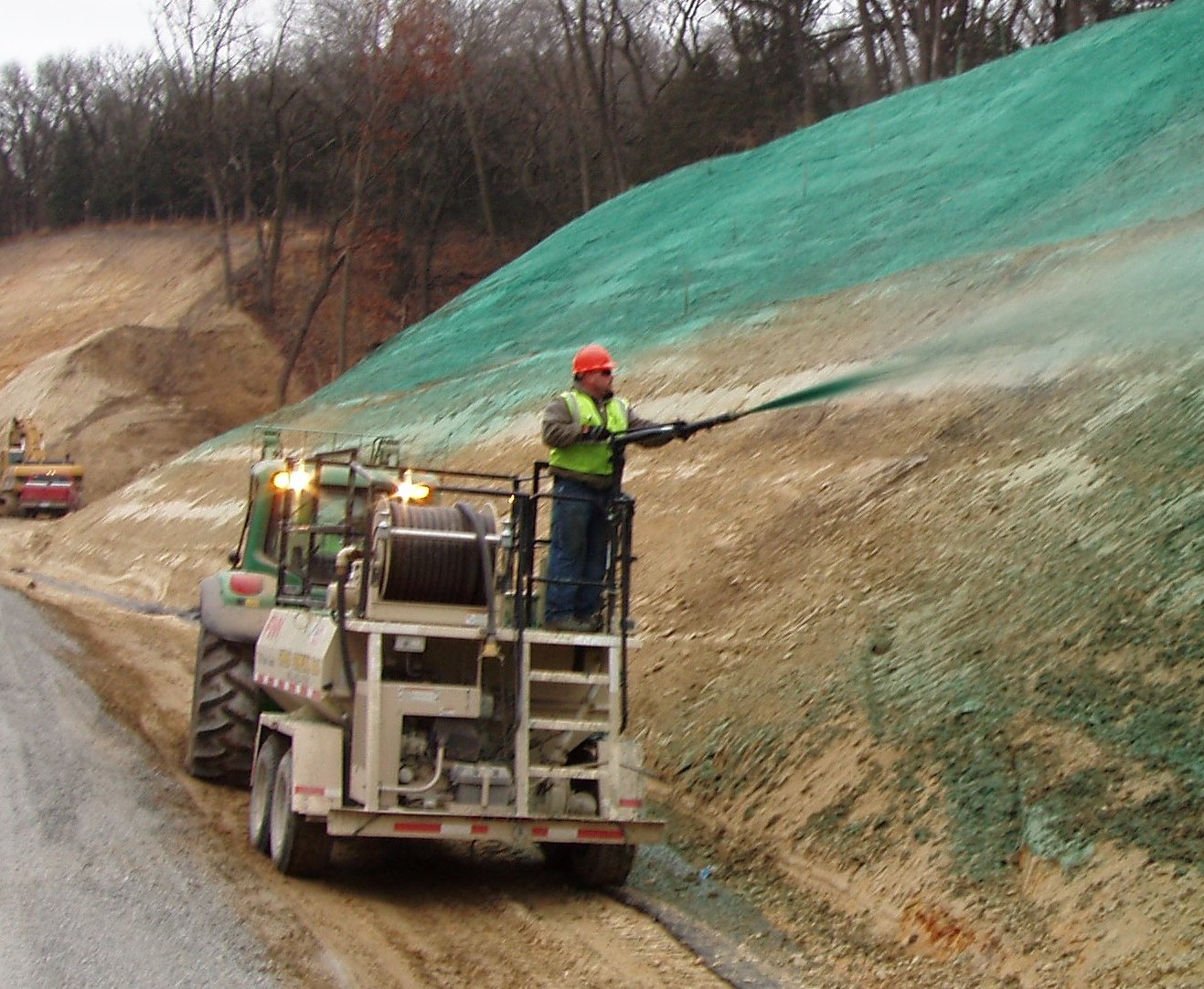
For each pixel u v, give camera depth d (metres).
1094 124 20.98
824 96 53.31
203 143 64.44
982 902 7.18
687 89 53.81
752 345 20.22
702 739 10.87
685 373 20.64
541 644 8.30
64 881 7.80
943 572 10.72
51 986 6.23
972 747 8.32
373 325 58.00
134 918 7.29
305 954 7.00
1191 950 6.02
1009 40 48.72
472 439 24.50
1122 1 45.28
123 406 53.78
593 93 55.56
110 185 81.00
